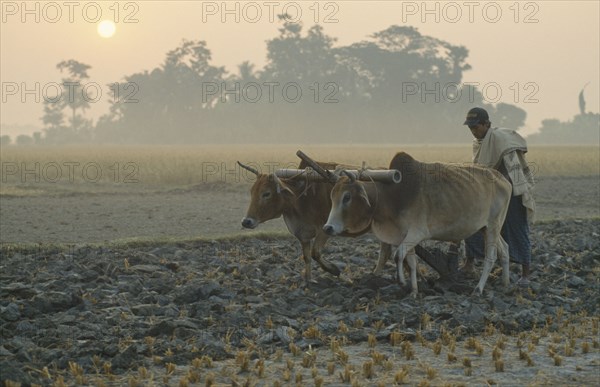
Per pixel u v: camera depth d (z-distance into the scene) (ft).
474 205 37.24
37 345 29.50
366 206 36.09
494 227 38.60
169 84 471.62
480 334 32.04
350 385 26.17
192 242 52.16
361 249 50.26
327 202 38.75
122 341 29.89
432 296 37.04
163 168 125.80
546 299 37.42
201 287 37.24
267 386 25.96
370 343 30.30
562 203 83.92
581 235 56.39
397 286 37.40
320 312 34.58
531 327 33.12
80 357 28.04
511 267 44.01
